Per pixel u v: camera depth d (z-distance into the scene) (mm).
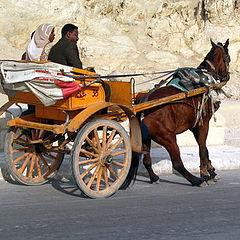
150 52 34656
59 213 6500
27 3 32469
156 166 9766
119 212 6574
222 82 8859
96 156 7312
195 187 8406
